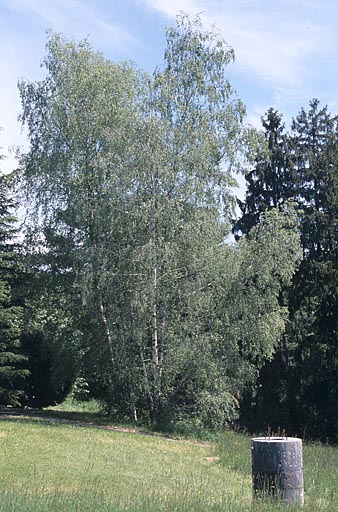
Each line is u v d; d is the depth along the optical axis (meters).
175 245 22.69
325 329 32.25
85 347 26.52
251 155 25.88
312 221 33.19
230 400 24.16
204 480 13.09
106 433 19.66
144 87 25.14
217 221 23.83
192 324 23.55
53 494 9.96
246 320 23.95
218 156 25.47
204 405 23.55
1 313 23.33
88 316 26.05
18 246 27.38
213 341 23.81
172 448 18.16
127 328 24.23
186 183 23.89
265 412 34.50
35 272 27.38
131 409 25.16
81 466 13.74
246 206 37.59
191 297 23.05
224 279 23.58
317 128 38.06
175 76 25.84
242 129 25.81
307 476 13.77
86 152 25.94
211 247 22.95
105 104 25.80
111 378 25.66
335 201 33.00
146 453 16.53
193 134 24.39
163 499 9.65
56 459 14.29
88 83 26.12
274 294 24.48
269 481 9.65
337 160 34.62
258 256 23.80
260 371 34.72
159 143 23.67
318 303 33.69
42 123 27.31
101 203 23.70
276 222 24.17
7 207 27.00
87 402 33.97
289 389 33.47
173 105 25.25
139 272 23.39
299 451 9.84
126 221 23.36
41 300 28.02
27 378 30.16
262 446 9.75
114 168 23.33
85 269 23.88
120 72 26.92
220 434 23.48
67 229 26.38
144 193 23.64
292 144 36.94
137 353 24.75
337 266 32.00
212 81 26.08
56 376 27.91
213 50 26.22
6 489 10.30
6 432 17.42
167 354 23.81
